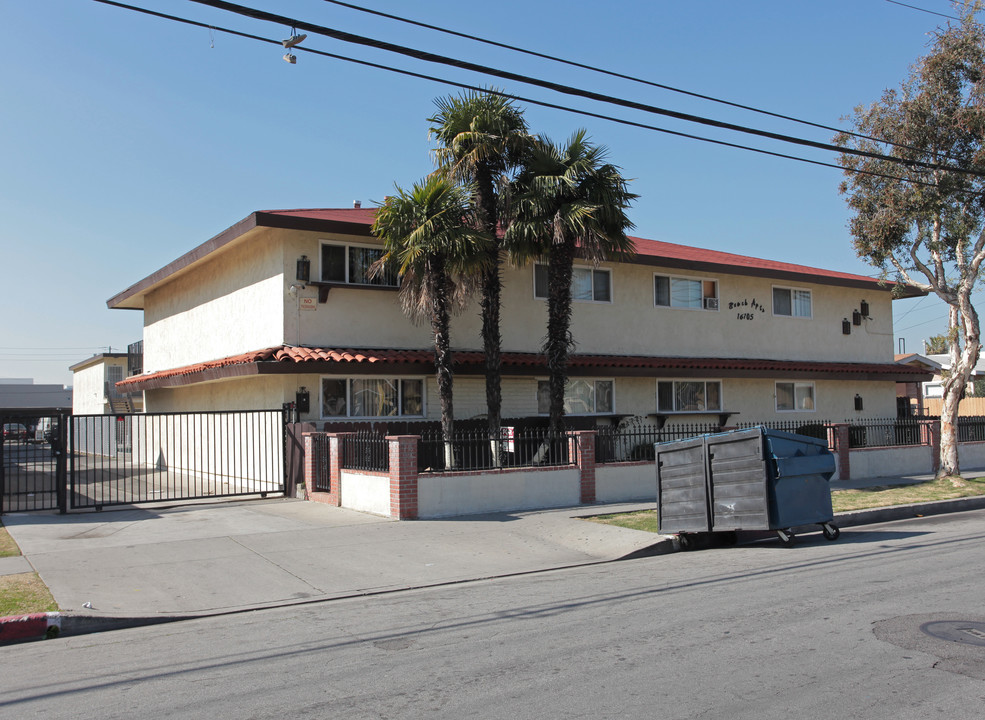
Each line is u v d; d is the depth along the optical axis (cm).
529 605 820
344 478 1510
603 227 1656
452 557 1093
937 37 1783
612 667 591
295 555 1090
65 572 977
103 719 520
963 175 1759
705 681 554
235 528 1280
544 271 2089
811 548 1138
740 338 2434
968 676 554
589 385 2136
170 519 1379
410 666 613
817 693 525
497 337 1675
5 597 851
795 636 661
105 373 3628
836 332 2667
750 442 1127
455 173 1633
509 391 1997
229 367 1727
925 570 934
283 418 1716
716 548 1196
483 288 1681
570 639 674
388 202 1578
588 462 1558
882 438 2592
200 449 2078
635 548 1146
